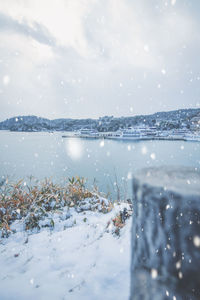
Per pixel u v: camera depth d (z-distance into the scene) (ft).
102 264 7.02
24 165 139.03
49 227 10.99
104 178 96.27
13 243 9.27
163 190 3.10
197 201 2.76
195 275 2.77
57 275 6.68
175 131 351.67
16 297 5.74
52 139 380.17
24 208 12.10
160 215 3.14
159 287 2.88
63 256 7.84
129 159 160.15
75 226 10.89
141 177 3.58
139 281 3.16
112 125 522.88
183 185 3.08
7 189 13.34
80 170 128.67
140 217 3.47
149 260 3.24
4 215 11.49
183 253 2.89
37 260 7.66
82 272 6.74
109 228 9.86
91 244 8.57
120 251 7.33
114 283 6.06
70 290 5.93
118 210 12.41
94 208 13.29
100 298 5.52
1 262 7.61
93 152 202.18
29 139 380.37
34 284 6.28
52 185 14.78
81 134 505.66
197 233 2.77
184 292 2.76
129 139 329.11
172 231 3.00
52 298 5.64
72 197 14.34
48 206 13.01
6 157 174.19
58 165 144.05
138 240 3.50
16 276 6.72
